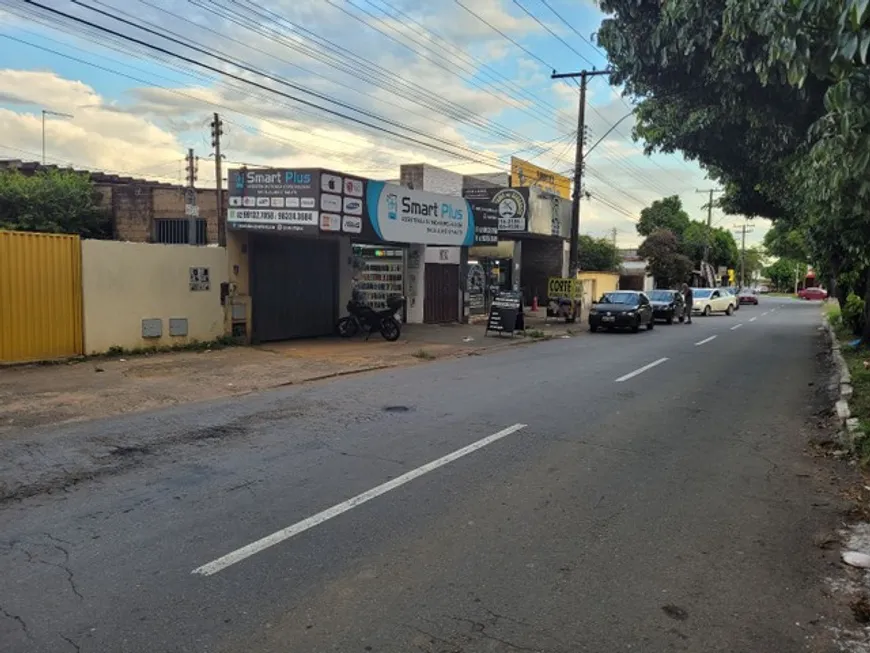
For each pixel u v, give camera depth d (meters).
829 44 4.57
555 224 33.72
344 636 3.54
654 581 4.23
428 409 9.36
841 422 8.69
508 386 11.44
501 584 4.15
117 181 40.53
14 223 32.31
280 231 15.66
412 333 20.61
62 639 3.48
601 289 41.47
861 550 4.75
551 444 7.50
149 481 6.11
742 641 3.56
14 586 4.07
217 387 10.96
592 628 3.66
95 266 13.43
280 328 17.47
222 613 3.76
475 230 22.38
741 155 13.83
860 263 15.89
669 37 8.44
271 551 4.59
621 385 11.69
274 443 7.46
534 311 33.59
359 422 8.52
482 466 6.61
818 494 5.98
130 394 10.21
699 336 23.05
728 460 7.04
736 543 4.85
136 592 4.00
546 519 5.24
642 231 65.50
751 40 7.38
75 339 13.23
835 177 4.93
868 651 3.50
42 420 8.52
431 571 4.31
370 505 5.48
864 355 15.82
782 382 12.46
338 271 19.06
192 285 15.27
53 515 5.26
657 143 13.93
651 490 5.99
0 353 12.09
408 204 18.58
